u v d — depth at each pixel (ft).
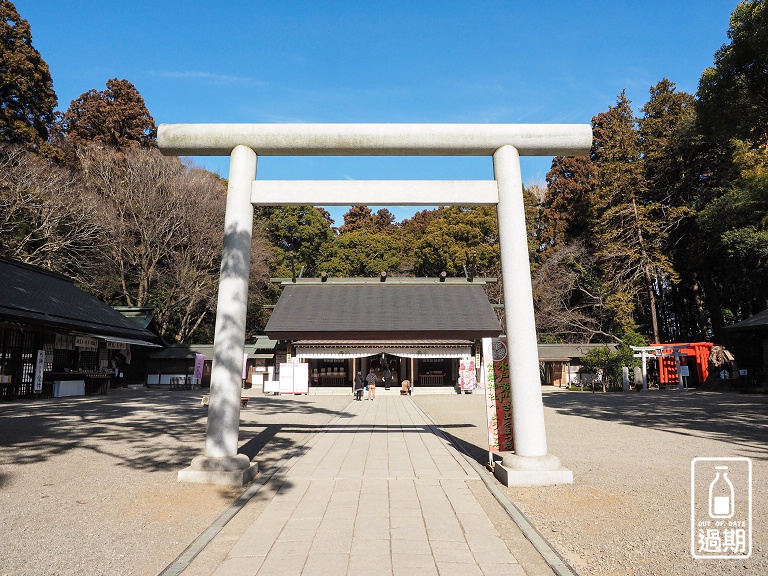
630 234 97.40
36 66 78.54
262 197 21.62
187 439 29.60
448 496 17.29
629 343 87.25
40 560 11.59
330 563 11.41
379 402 64.03
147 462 22.91
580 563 11.52
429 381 88.17
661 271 95.45
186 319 98.94
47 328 55.06
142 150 91.66
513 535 13.41
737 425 34.96
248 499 16.80
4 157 69.36
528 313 20.16
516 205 21.15
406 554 11.97
